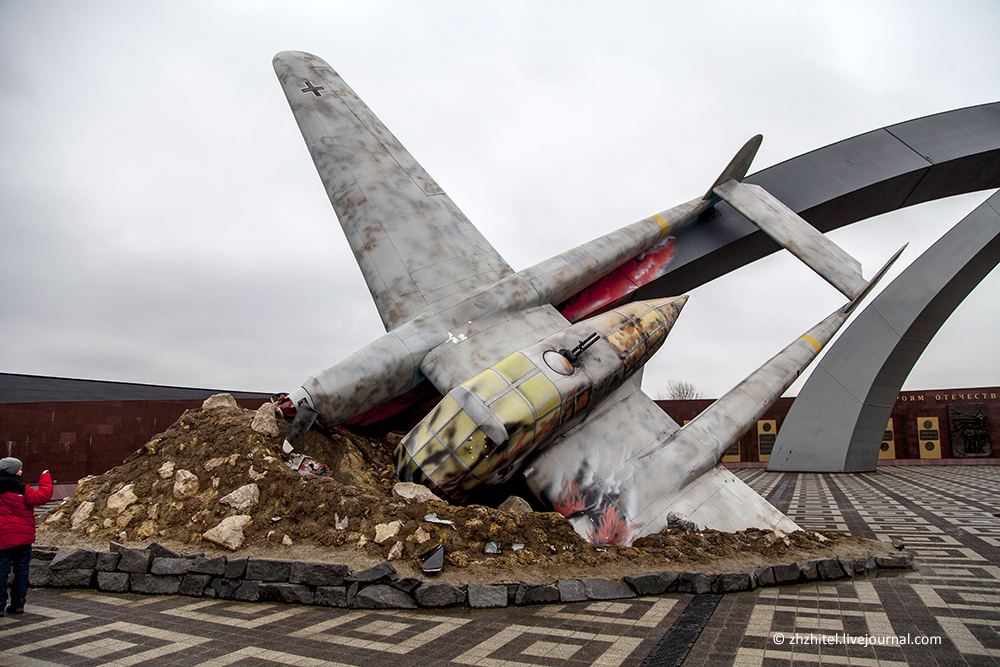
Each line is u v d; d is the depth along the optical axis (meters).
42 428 20.06
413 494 6.18
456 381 7.60
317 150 10.34
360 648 3.90
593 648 3.91
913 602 5.04
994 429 28.95
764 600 5.11
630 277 12.23
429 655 3.78
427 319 8.25
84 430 20.78
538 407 6.90
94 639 4.05
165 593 5.17
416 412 8.92
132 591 5.24
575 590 5.09
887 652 3.83
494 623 4.44
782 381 9.20
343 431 8.09
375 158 10.23
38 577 5.41
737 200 12.01
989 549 7.61
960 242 20.84
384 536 5.41
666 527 6.94
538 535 5.81
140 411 21.89
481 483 6.78
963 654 3.79
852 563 6.09
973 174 15.88
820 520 10.78
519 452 6.92
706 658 3.74
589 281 10.31
